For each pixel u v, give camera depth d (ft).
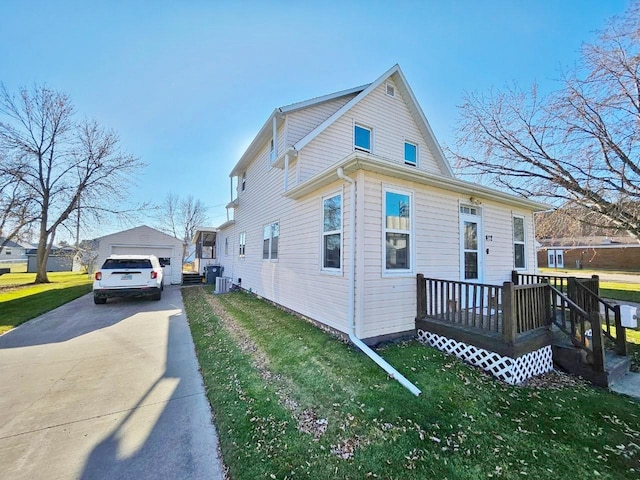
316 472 7.36
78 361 14.90
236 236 44.78
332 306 18.53
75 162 53.67
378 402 10.54
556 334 15.66
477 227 22.74
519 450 8.32
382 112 28.63
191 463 7.70
